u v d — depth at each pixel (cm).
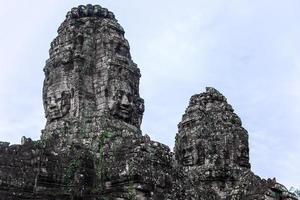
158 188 3130
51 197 2933
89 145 3225
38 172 2955
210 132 4606
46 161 3012
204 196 3897
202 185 4209
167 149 3334
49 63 3562
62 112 3362
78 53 3469
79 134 3256
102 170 3127
